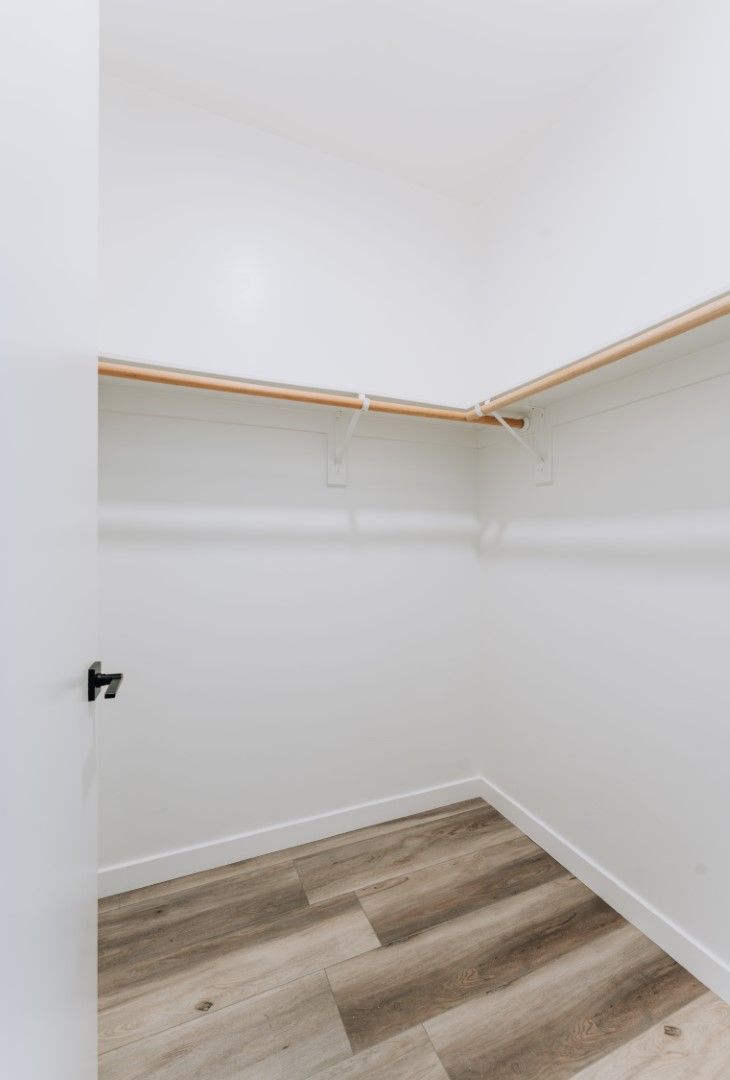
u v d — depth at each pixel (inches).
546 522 65.0
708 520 45.0
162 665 58.3
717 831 44.1
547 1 47.2
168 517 58.5
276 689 64.7
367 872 60.3
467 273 76.4
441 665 76.3
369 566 70.5
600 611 56.7
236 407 61.4
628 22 49.5
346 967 46.7
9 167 13.4
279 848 64.8
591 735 57.9
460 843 66.2
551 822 64.1
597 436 56.9
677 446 47.7
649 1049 39.0
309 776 67.1
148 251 56.0
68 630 21.2
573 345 59.6
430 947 48.9
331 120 60.8
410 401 60.6
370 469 70.4
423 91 56.7
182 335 57.6
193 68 53.9
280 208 63.1
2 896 12.6
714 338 42.0
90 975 28.0
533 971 46.1
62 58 19.4
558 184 61.5
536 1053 38.7
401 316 71.1
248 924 51.9
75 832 22.8
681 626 47.4
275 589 64.4
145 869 57.5
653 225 49.6
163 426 58.2
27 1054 14.7
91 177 26.0
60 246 19.4
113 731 56.1
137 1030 40.7
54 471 18.7
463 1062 38.2
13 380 13.7
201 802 60.7
